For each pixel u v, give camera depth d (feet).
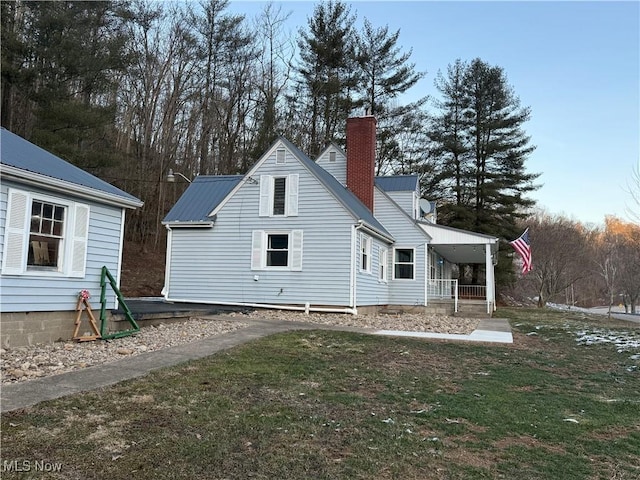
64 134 68.74
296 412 16.93
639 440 15.53
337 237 53.11
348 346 31.27
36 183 28.17
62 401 16.79
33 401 16.62
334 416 16.76
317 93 107.04
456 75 115.85
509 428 16.33
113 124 91.50
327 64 107.96
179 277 58.13
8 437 13.33
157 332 34.24
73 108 69.05
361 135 68.85
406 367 25.95
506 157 111.45
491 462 13.34
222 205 57.62
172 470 11.79
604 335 43.88
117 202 34.40
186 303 57.11
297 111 109.50
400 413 17.52
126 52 84.23
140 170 97.86
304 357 26.94
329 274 52.95
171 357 25.18
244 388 19.81
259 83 111.34
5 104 71.31
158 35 103.14
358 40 110.22
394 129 111.65
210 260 57.31
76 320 31.12
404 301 67.72
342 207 53.26
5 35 67.05
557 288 130.62
